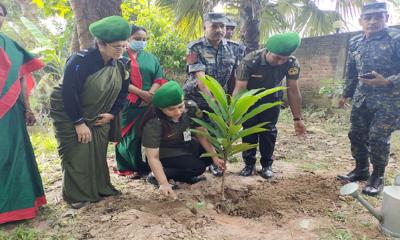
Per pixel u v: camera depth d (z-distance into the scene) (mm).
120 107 2908
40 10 11250
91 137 2750
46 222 2568
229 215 2758
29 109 2805
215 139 2742
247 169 3592
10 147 2496
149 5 8383
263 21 8266
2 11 2441
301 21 8391
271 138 3455
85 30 4941
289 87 3336
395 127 2977
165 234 2262
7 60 2451
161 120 2883
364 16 2994
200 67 3240
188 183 3314
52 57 7500
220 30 3211
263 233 2377
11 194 2496
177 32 8062
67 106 2564
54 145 5082
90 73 2629
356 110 3232
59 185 3371
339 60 7910
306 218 2602
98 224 2461
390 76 2891
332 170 3834
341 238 2297
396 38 2896
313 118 7645
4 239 2316
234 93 3270
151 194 2982
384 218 2365
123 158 3455
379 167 3068
